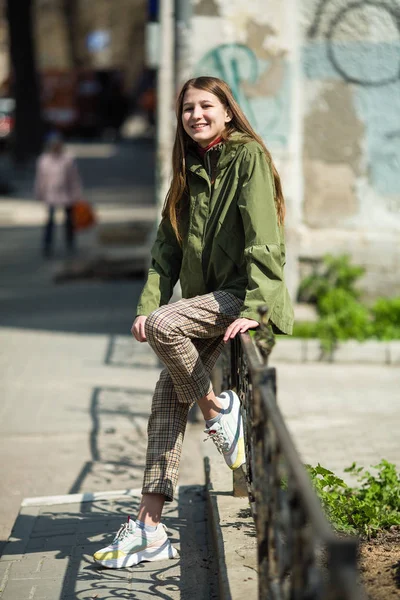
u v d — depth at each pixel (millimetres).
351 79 13922
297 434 9242
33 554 6504
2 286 18953
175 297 13539
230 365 6695
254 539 5770
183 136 5746
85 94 67500
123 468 8539
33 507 7523
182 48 13367
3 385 11586
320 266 13992
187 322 5445
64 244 24797
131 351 13242
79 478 8281
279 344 12297
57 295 17734
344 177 14117
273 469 4074
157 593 5703
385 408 10141
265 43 13414
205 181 5629
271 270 5281
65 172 22859
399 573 5305
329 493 6574
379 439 9000
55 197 22766
